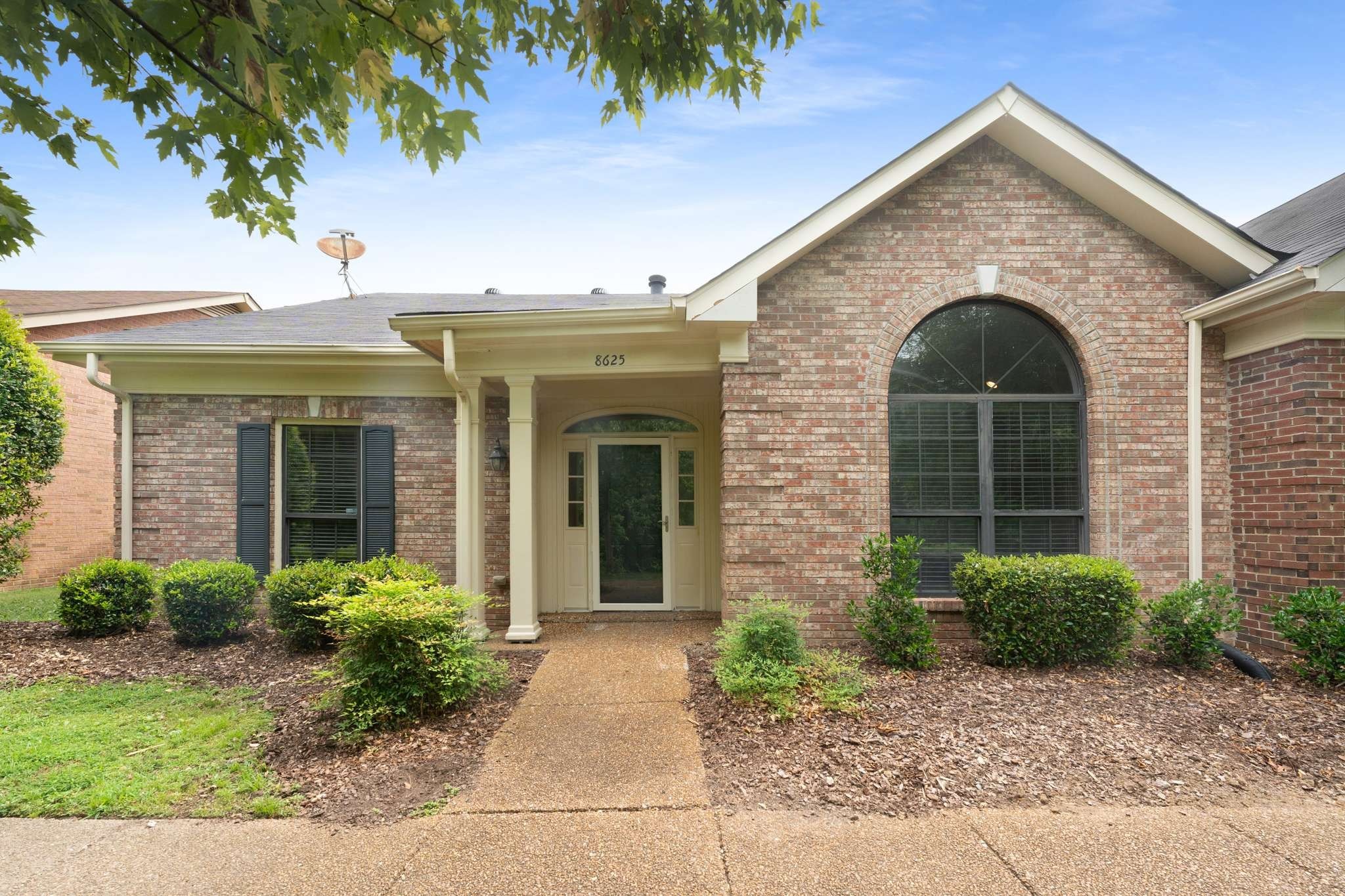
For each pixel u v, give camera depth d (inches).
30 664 245.3
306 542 332.5
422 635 186.5
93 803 140.9
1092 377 262.1
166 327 351.6
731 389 261.0
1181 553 257.4
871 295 263.1
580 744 172.1
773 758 159.8
